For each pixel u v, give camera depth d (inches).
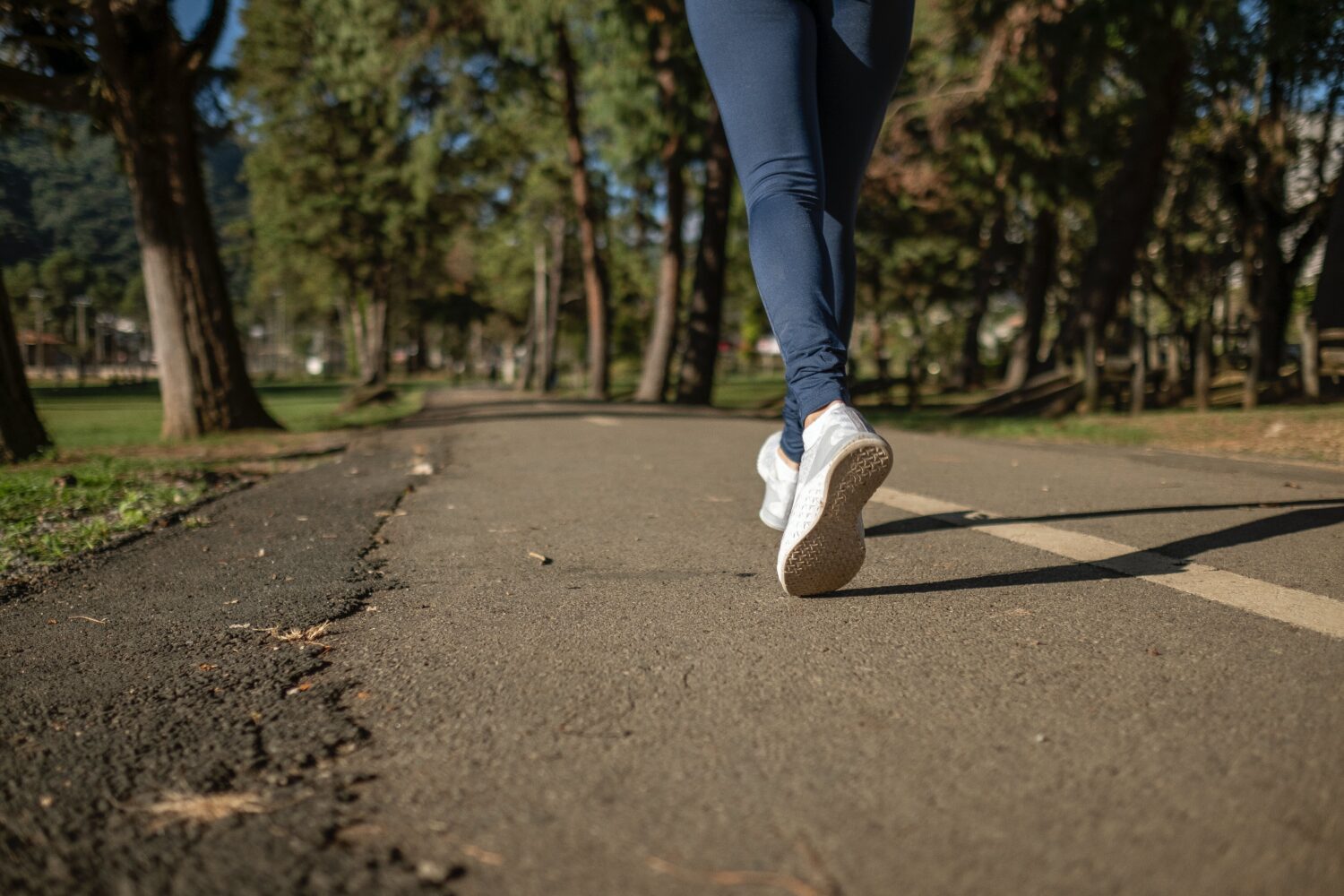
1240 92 701.9
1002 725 58.9
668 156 927.7
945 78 637.3
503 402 959.6
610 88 789.9
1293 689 63.6
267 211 1577.3
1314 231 703.7
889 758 54.4
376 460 284.5
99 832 48.0
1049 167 655.8
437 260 1738.4
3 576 113.7
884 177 890.7
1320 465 220.2
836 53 97.6
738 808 48.8
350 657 77.7
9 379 312.8
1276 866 41.7
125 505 169.3
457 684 69.9
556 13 717.9
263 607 96.1
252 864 44.6
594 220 1198.9
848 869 42.6
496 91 936.9
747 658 73.8
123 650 81.5
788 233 86.8
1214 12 510.3
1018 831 45.6
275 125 1393.9
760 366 3186.5
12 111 460.4
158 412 971.9
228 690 70.0
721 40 90.0
